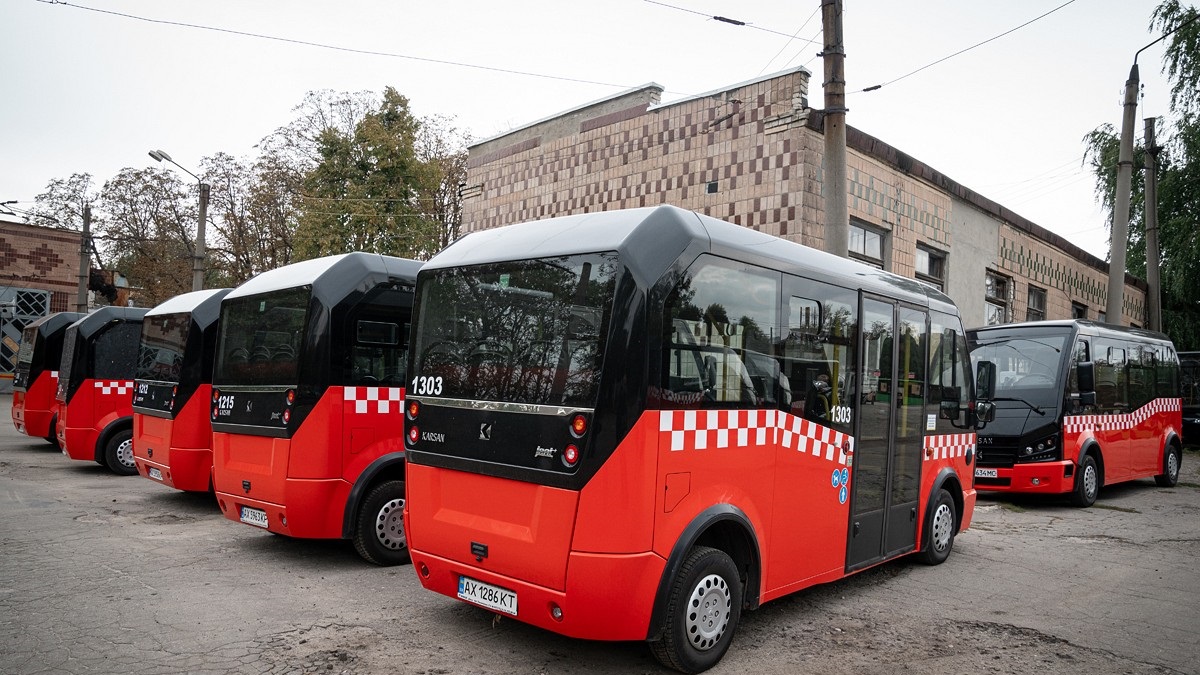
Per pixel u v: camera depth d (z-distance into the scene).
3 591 5.78
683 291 4.43
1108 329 12.07
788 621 5.52
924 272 17.03
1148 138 21.56
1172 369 13.98
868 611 5.80
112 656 4.54
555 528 4.18
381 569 6.60
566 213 16.89
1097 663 4.82
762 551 4.95
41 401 13.75
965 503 7.58
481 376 4.75
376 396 6.74
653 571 4.19
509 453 4.46
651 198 15.08
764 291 5.04
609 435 4.10
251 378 6.93
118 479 11.12
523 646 4.84
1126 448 12.04
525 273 4.68
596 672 4.46
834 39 10.05
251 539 7.62
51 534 7.64
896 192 15.84
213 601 5.62
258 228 32.06
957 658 4.85
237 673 4.32
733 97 13.84
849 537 5.82
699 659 4.48
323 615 5.35
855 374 5.91
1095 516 10.13
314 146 30.02
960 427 7.54
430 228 26.75
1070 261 23.89
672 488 4.30
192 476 8.48
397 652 4.69
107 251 36.81
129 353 11.51
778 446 5.09
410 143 26.16
